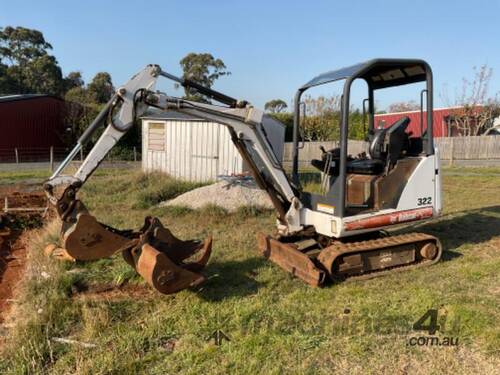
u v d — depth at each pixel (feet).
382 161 18.62
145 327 13.55
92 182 42.86
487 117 105.40
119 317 14.35
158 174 45.09
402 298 15.52
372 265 17.83
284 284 17.07
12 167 73.51
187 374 11.12
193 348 12.34
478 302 15.08
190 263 16.96
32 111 93.76
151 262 14.62
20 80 178.40
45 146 96.84
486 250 21.42
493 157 86.69
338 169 18.66
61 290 16.12
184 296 15.78
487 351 11.91
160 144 51.26
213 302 15.42
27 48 186.29
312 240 18.80
